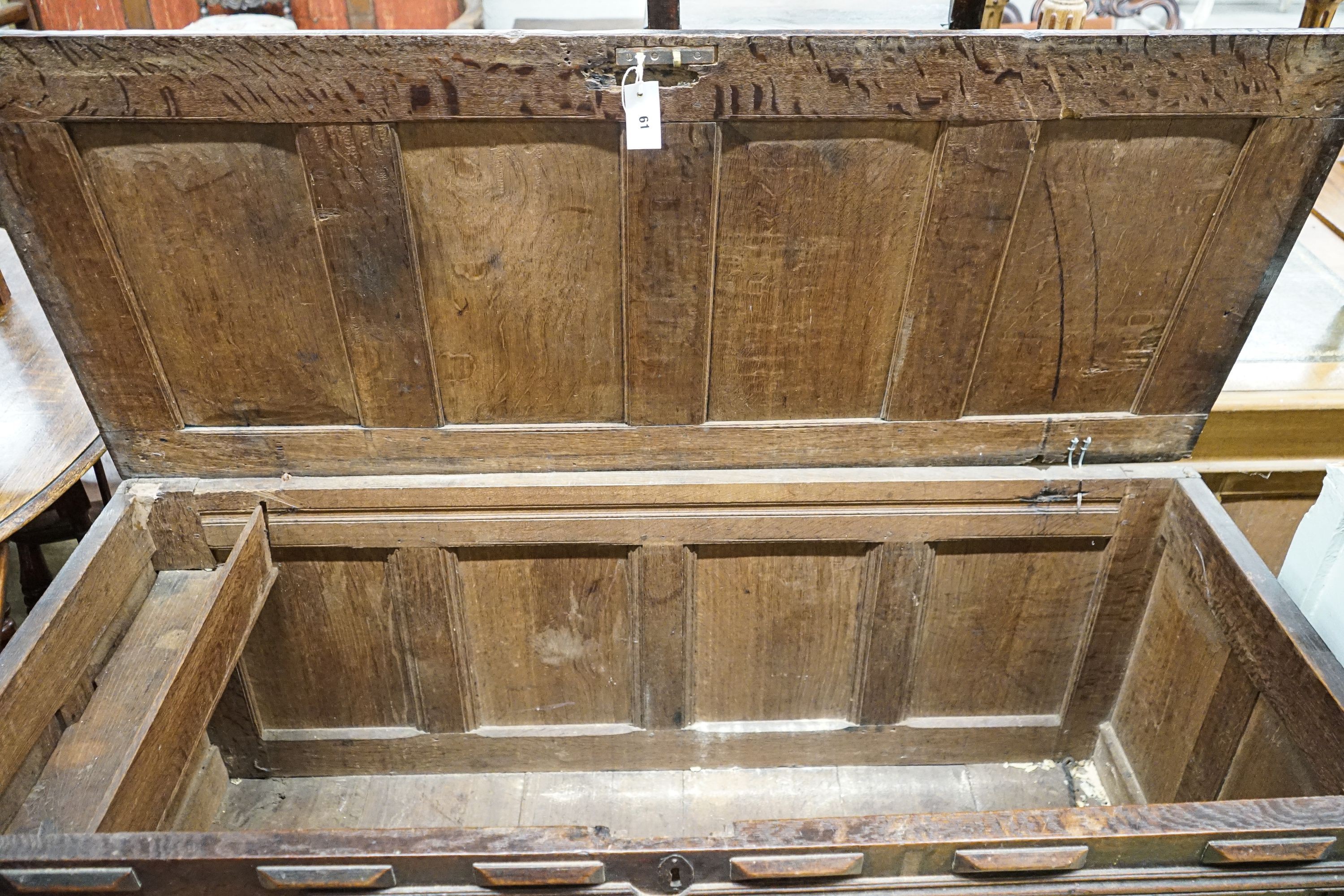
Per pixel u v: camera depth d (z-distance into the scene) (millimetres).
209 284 1378
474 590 1715
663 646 1778
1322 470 1970
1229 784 1509
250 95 1200
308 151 1250
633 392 1516
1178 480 1620
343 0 2779
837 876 1106
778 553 1690
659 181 1296
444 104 1222
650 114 1231
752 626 1781
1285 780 1360
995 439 1605
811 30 1208
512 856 1063
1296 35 1201
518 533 1631
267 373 1482
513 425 1562
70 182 1256
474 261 1377
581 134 1265
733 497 1606
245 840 1076
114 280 1354
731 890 1115
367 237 1329
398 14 2822
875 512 1636
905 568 1700
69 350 1425
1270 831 1084
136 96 1191
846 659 1829
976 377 1541
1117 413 1607
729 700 1884
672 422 1558
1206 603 1556
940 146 1292
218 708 1808
